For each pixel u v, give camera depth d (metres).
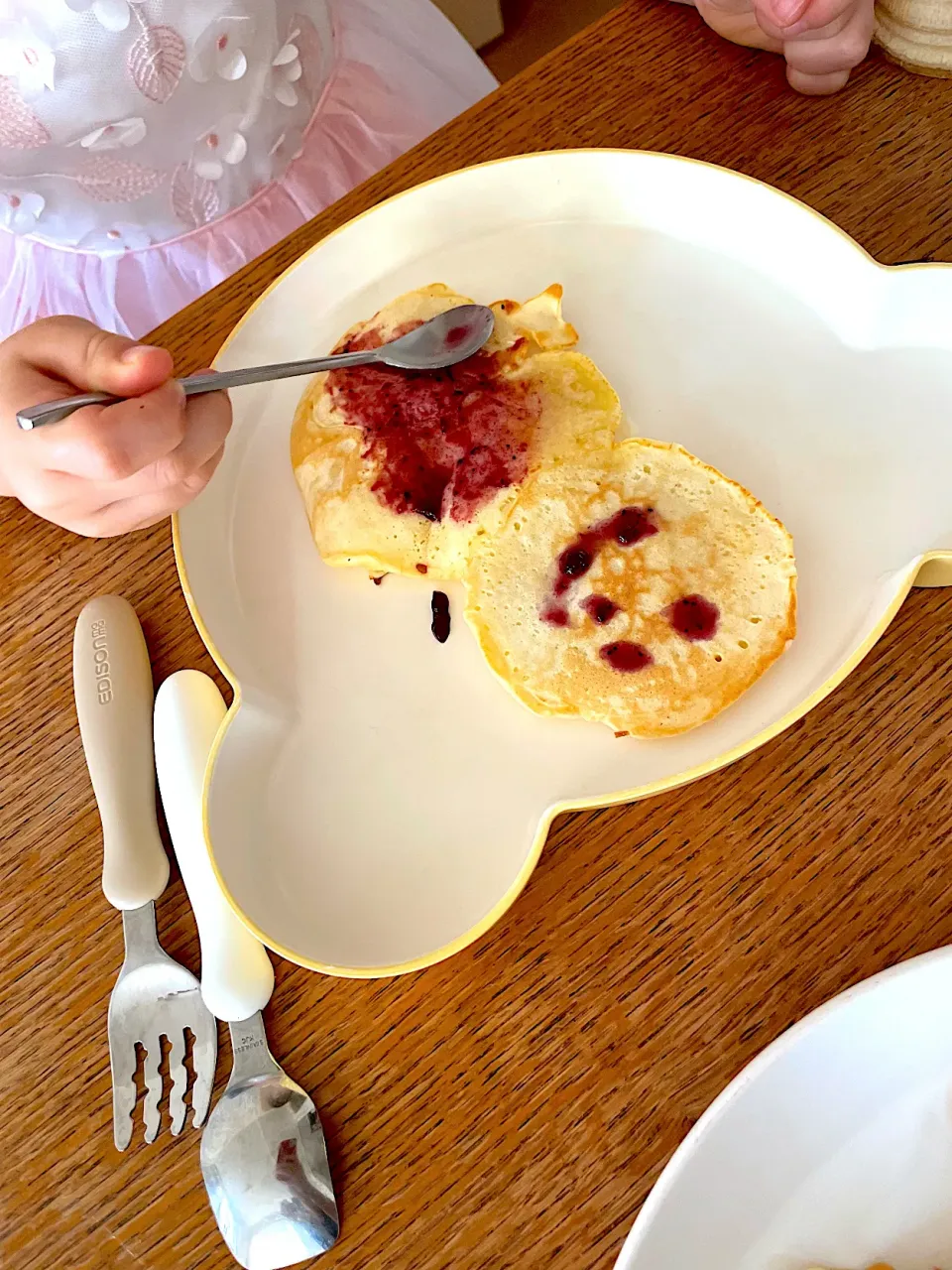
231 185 0.46
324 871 0.28
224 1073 0.27
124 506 0.29
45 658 0.32
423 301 0.35
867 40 0.34
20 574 0.33
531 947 0.27
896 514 0.30
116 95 0.41
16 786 0.30
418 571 0.32
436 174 0.38
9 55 0.39
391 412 0.33
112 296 0.47
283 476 0.34
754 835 0.27
